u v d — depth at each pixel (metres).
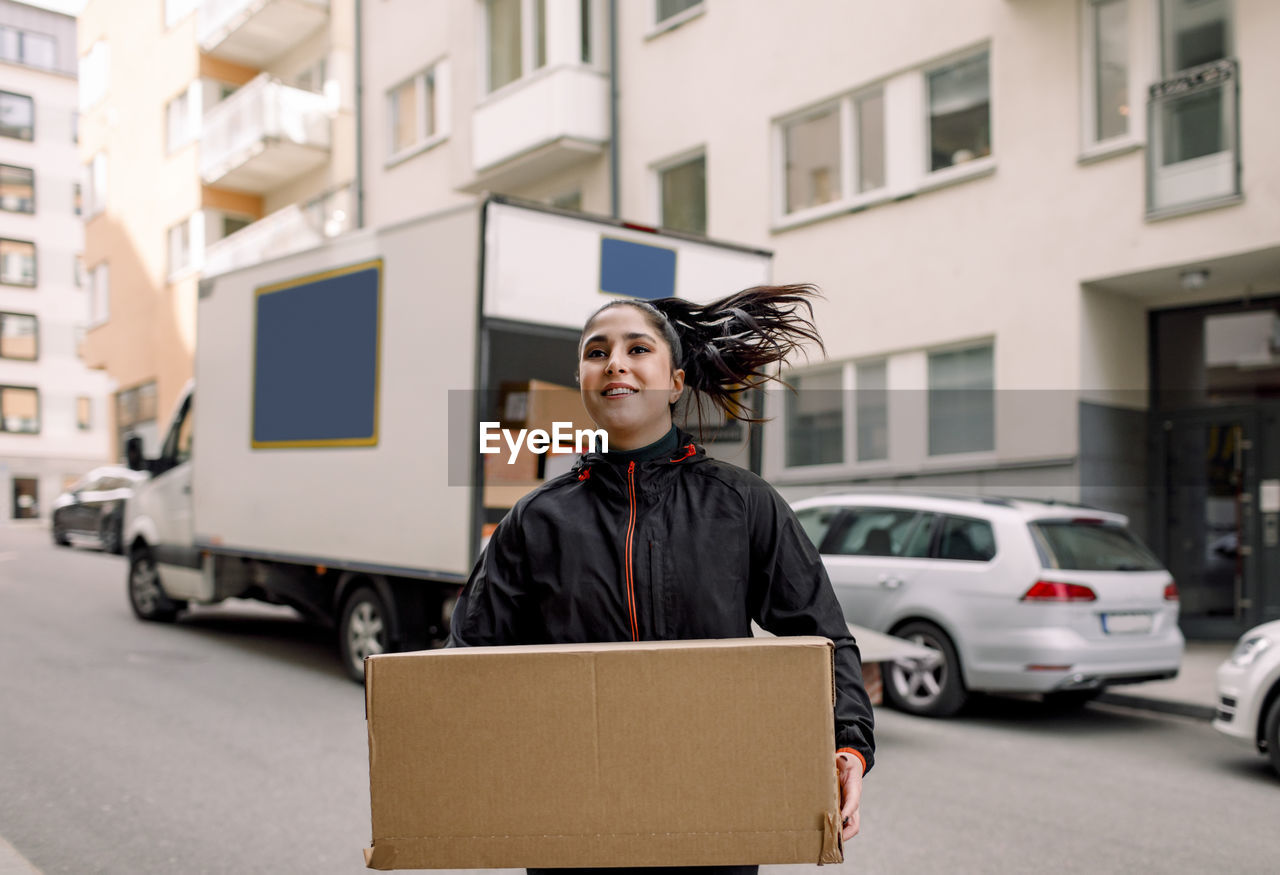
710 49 14.02
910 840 4.72
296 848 4.45
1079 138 10.36
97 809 4.90
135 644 9.54
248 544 8.80
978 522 7.50
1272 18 9.08
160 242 25.66
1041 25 10.64
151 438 26.14
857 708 1.96
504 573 2.13
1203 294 10.61
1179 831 4.90
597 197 15.62
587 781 1.78
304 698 7.45
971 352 11.34
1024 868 4.37
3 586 13.72
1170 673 7.38
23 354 41.84
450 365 6.73
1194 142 9.55
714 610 2.01
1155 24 9.86
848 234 12.40
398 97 19.80
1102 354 10.55
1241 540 10.44
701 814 1.76
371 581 7.70
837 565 8.06
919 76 11.80
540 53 15.66
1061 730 7.23
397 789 1.81
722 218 13.84
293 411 8.27
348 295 7.75
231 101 22.27
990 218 11.05
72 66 43.47
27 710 6.79
